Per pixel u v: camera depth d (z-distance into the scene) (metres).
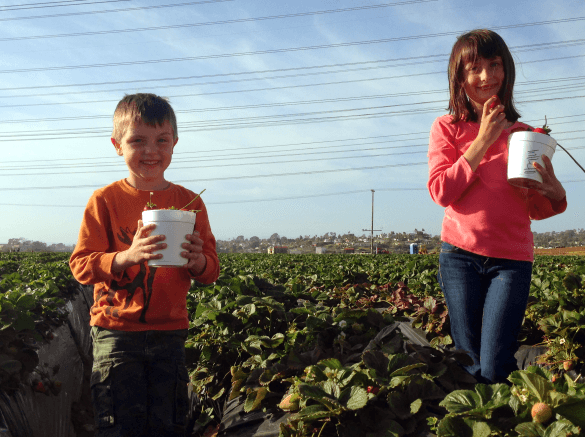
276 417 2.45
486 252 2.36
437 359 2.58
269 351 3.37
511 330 2.29
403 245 113.94
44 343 3.92
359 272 10.25
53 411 3.53
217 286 5.05
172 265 2.11
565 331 3.61
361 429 1.99
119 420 2.19
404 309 5.50
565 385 1.77
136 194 2.49
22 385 3.19
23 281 7.05
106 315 2.33
